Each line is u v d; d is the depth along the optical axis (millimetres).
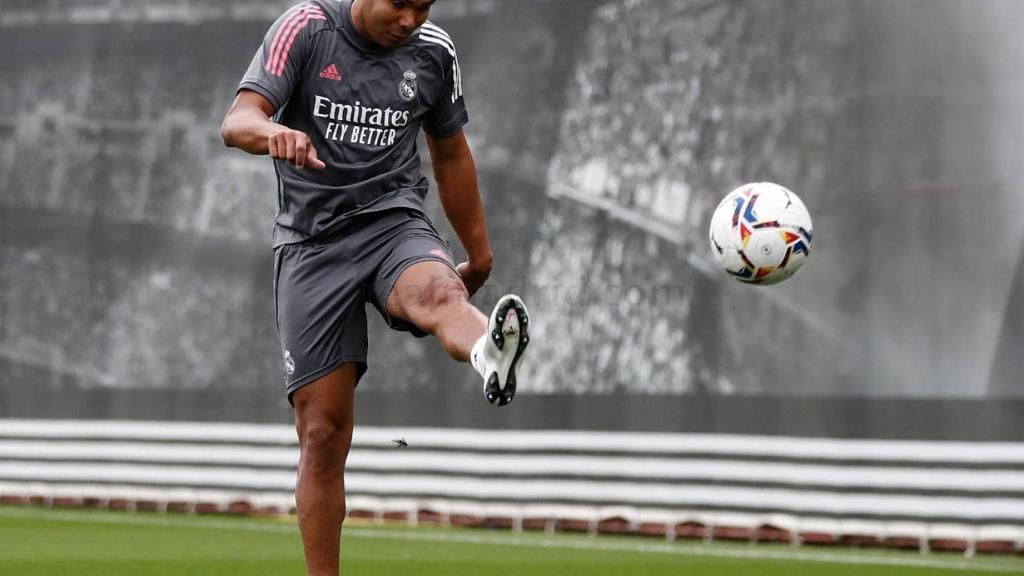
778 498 25750
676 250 27016
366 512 29719
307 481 13078
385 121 13094
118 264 32438
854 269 25266
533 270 28406
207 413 31328
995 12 24438
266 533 27453
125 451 32062
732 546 25406
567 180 28219
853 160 25422
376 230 12977
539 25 28812
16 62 33781
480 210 14555
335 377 13016
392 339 29844
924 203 24766
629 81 27797
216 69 31891
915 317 24734
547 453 28031
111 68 32906
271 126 11672
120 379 32281
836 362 25344
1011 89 24219
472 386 28938
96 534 27141
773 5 26469
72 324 32812
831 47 25828
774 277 13695
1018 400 23844
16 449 33250
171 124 32188
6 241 33562
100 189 32750
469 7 29547
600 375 27609
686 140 27109
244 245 31141
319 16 12859
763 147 26359
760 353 26047
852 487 25109
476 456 28750
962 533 24188
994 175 24250
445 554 23875
